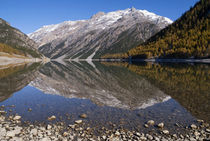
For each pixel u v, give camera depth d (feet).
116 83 94.58
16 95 65.87
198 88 73.72
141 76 123.75
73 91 73.46
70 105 51.78
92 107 49.52
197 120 37.55
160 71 159.43
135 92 69.31
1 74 137.39
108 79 111.55
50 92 71.51
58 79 112.78
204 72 140.46
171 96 60.39
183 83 87.61
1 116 41.75
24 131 32.48
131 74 140.15
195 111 43.73
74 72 167.32
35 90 75.46
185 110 44.75
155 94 64.64
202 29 433.07
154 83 90.33
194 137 30.01
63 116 42.06
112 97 61.67
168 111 44.52
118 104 52.34
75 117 41.27
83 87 83.15
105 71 177.06
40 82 98.68
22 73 147.54
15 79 108.68
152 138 29.81
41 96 64.23
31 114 43.62
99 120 39.06
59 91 73.72
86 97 62.28
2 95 65.67
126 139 29.58
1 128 32.71
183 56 373.20
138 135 30.99
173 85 82.43
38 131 32.58
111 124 36.68
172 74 130.00
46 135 31.14
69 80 108.06
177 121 37.78
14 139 28.40
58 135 31.01
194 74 127.13
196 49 345.31
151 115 41.91
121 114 43.04
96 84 92.02
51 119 39.96
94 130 33.60
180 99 55.83
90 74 146.41
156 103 52.44
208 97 57.52
